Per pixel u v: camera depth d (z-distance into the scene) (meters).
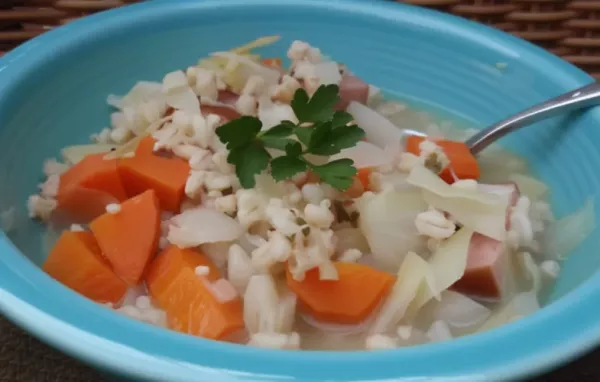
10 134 0.37
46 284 0.28
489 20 0.47
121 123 0.42
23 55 0.39
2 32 0.45
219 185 0.36
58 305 0.28
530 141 0.41
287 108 0.39
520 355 0.27
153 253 0.35
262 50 0.46
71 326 0.27
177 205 0.37
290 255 0.33
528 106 0.42
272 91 0.41
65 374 0.34
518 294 0.35
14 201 0.37
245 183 0.35
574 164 0.39
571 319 0.28
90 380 0.34
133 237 0.34
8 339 0.35
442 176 0.39
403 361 0.26
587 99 0.39
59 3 0.45
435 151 0.39
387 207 0.35
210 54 0.45
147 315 0.32
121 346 0.26
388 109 0.45
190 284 0.33
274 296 0.33
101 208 0.38
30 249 0.36
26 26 0.46
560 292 0.35
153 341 0.27
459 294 0.34
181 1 0.45
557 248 0.37
